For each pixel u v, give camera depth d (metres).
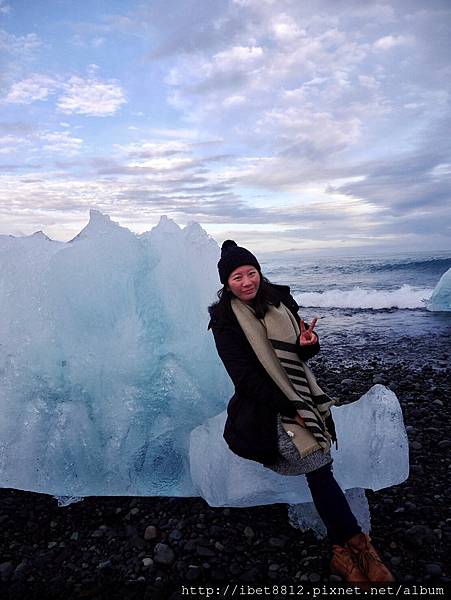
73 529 3.12
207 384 3.53
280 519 3.13
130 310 3.52
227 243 2.93
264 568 2.66
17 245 3.76
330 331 10.43
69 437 3.30
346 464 3.07
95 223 3.90
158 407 3.40
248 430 2.60
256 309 2.65
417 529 2.92
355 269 26.72
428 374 6.66
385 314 12.41
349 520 2.47
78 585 2.59
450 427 4.61
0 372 3.43
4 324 3.49
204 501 3.34
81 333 3.45
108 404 3.38
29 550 2.92
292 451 2.54
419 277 22.19
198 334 3.56
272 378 2.55
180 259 3.76
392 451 2.99
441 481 3.59
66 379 3.40
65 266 3.53
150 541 2.94
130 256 3.63
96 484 3.31
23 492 3.58
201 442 3.26
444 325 10.39
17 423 3.35
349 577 2.40
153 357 3.43
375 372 6.89
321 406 2.62
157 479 3.35
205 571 2.66
